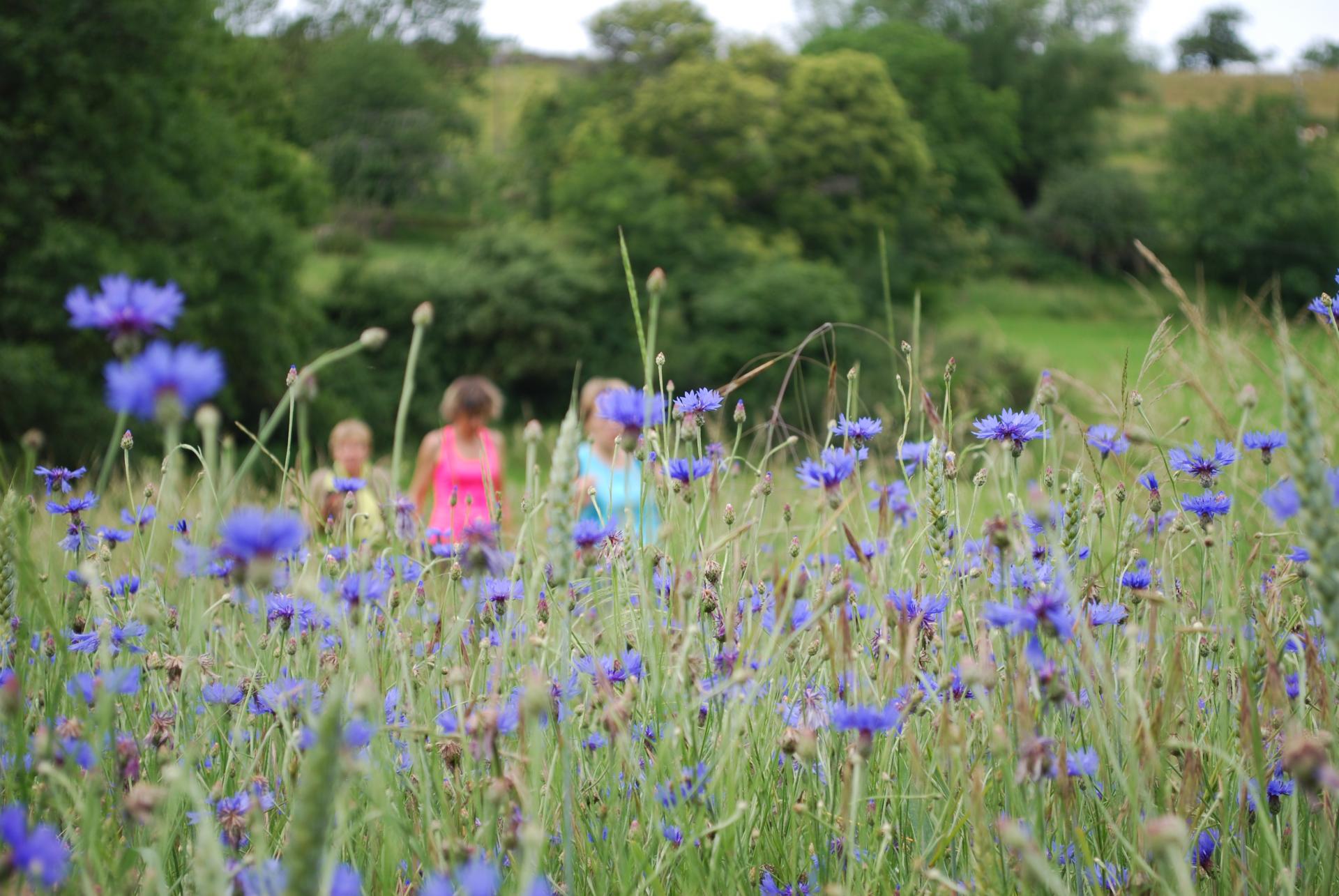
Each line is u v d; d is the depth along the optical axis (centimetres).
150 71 1986
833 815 174
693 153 3362
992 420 195
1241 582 201
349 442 480
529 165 3725
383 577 202
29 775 144
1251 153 4631
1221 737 175
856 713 152
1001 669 189
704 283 2862
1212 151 4722
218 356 105
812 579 223
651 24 3738
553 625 189
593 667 186
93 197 1895
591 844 180
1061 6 5847
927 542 216
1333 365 360
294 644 209
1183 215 4641
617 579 191
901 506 218
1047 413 229
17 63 1798
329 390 2339
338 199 5403
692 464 198
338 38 5869
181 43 2027
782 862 182
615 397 189
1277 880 163
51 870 103
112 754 162
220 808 160
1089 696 166
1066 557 191
